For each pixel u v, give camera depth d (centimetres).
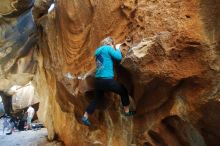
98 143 638
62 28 721
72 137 803
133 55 432
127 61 441
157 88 448
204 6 414
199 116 413
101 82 467
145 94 468
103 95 528
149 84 443
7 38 1091
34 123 1602
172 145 476
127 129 537
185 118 432
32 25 1045
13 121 1585
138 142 507
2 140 1166
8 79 1180
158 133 477
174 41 423
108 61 473
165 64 424
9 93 1595
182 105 430
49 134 1009
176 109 438
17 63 1156
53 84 890
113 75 473
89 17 634
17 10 1019
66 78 664
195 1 432
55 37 776
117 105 545
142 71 432
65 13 696
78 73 636
